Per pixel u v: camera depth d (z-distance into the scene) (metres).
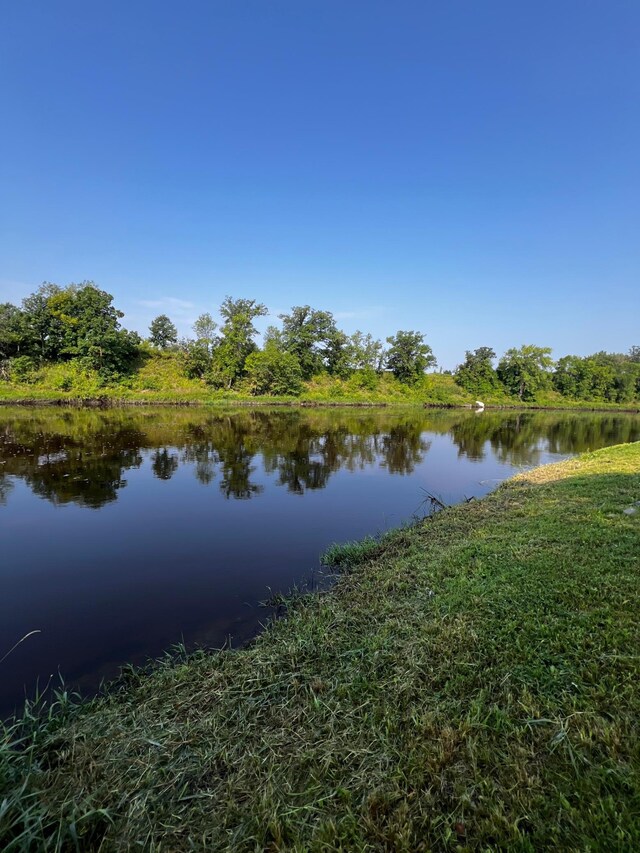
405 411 45.72
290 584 6.51
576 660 3.45
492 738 2.88
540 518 7.24
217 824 2.52
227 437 21.61
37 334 43.88
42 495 11.16
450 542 6.91
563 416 47.56
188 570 7.01
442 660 3.69
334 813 2.52
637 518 6.56
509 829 2.28
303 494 11.75
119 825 2.55
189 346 52.03
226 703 3.56
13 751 3.07
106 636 5.16
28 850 2.38
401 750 2.88
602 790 2.44
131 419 28.94
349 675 3.73
